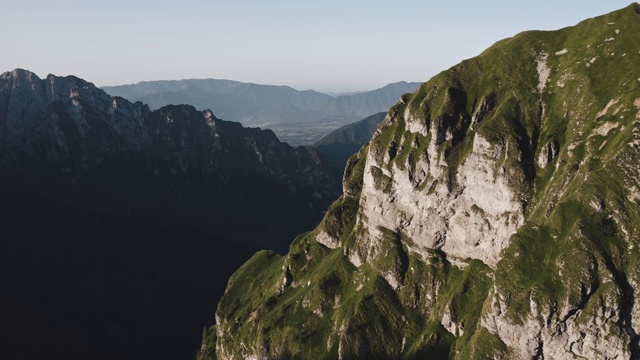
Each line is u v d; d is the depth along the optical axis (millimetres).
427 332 168250
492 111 181500
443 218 180625
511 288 141625
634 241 131375
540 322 133625
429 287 179000
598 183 140500
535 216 152750
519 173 163250
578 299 130125
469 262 175125
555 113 170875
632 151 139500
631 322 126375
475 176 172625
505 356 140750
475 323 159625
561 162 157375
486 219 170125
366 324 175625
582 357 130625
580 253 133625
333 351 177000
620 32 177000
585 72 172250
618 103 155875
